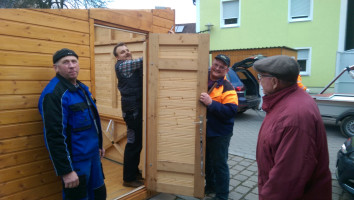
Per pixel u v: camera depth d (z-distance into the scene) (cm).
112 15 251
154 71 275
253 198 304
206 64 261
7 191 190
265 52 936
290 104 141
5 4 782
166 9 314
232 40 1288
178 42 266
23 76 193
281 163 133
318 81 1128
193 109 270
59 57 186
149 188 293
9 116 188
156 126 282
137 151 314
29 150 200
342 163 292
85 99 200
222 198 280
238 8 1266
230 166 404
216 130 275
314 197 140
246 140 563
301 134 132
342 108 570
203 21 1345
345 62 775
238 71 806
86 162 198
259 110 871
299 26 1137
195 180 276
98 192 215
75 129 190
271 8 1182
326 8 1077
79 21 225
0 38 180
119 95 385
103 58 404
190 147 274
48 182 213
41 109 180
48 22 204
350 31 1074
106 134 413
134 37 356
